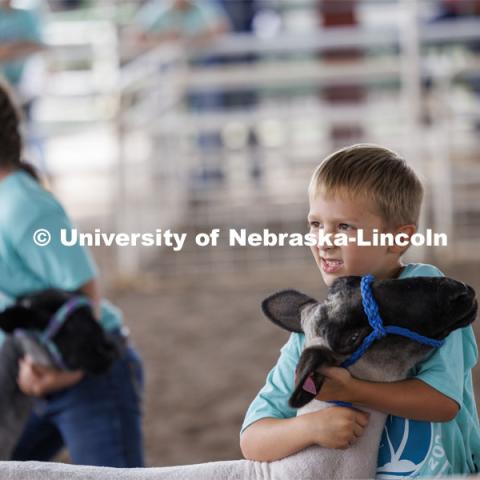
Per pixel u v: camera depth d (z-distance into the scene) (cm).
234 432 697
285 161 1332
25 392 434
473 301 288
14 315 419
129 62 1324
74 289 431
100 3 1561
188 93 1332
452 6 1302
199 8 1234
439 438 303
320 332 292
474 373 769
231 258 1163
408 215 312
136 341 916
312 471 297
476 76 1269
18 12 1070
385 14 1609
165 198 1262
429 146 1161
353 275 309
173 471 311
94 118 1405
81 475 310
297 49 1279
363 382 289
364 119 1320
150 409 745
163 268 1143
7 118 430
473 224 1199
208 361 850
